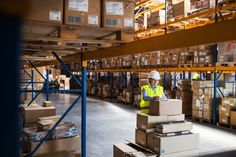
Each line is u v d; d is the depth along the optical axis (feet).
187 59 31.83
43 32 9.73
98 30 9.45
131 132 25.44
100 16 9.11
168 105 15.92
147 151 14.88
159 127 15.05
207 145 20.88
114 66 50.44
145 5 36.76
